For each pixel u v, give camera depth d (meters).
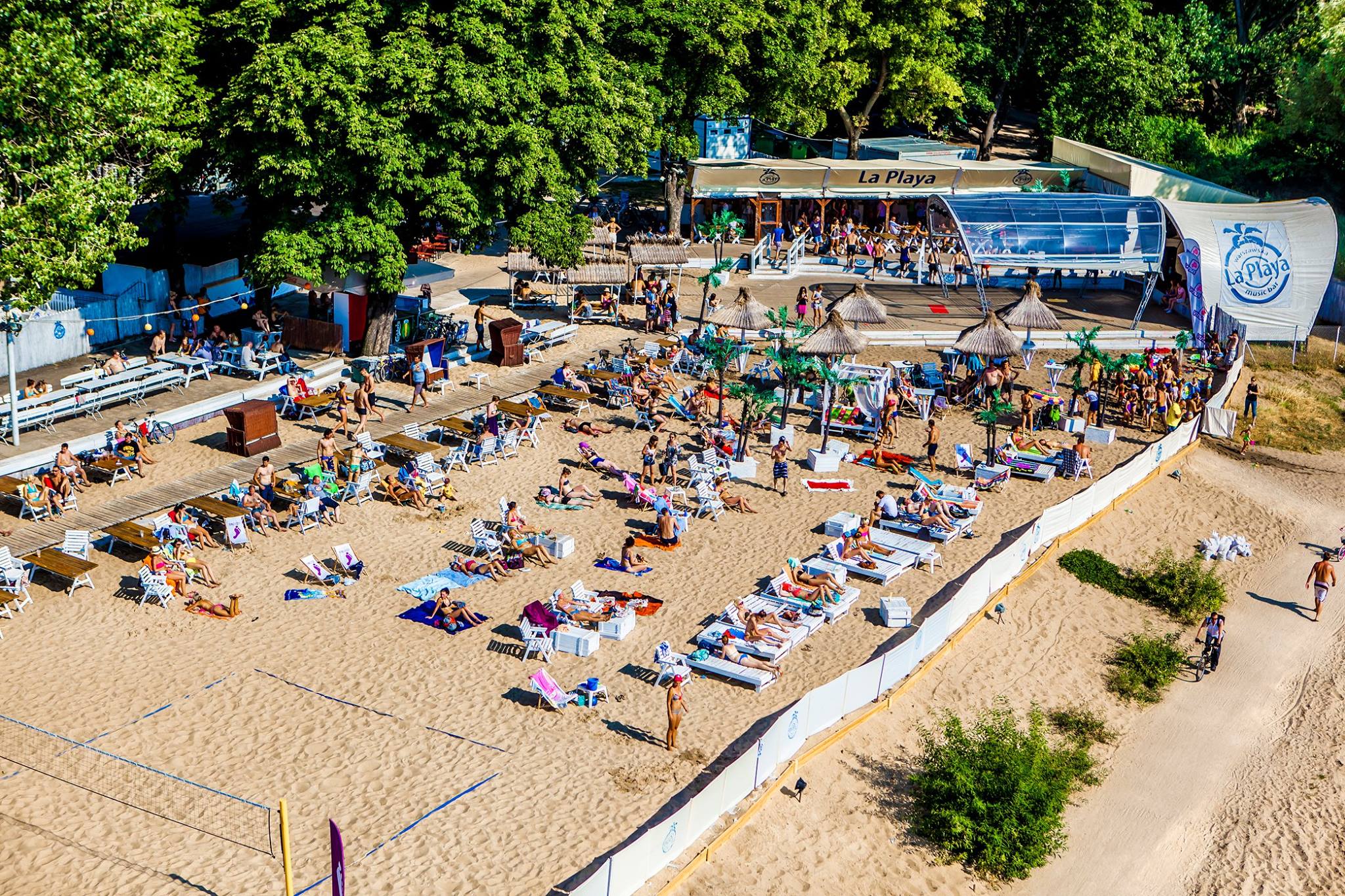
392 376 43.06
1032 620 32.22
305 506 32.25
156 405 38.50
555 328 47.44
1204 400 46.44
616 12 56.16
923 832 23.94
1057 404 42.47
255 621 27.73
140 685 24.89
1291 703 30.92
